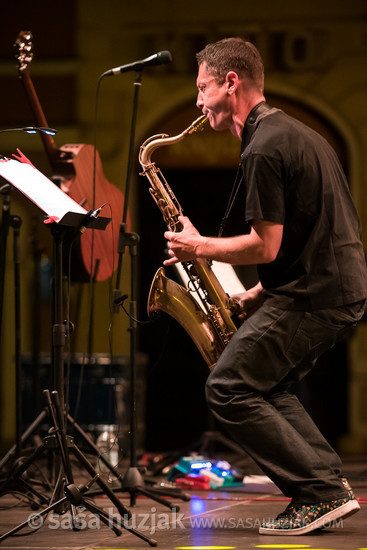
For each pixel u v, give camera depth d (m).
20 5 14.44
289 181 4.72
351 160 13.73
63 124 14.28
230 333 5.61
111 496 5.00
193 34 14.01
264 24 13.83
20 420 6.62
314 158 4.79
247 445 4.75
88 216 4.82
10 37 14.40
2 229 6.54
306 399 10.76
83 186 6.89
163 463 8.46
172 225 5.94
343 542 4.43
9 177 4.81
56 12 14.39
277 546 4.32
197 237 4.85
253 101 5.02
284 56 13.83
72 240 5.03
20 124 14.30
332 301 4.74
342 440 13.32
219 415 4.80
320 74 13.77
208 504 6.27
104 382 9.62
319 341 4.84
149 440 14.03
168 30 14.10
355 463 10.03
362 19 13.63
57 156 6.93
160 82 14.06
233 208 13.99
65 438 4.77
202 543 4.48
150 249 14.19
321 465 4.71
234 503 6.34
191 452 8.83
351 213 5.00
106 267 6.96
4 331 13.82
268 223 4.63
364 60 13.66
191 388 13.95
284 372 4.81
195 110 14.12
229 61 5.00
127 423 9.77
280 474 4.68
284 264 4.85
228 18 13.90
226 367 4.79
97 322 13.63
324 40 13.76
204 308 5.76
